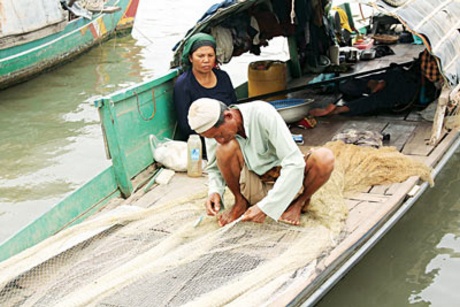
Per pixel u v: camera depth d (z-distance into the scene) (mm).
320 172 3322
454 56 5133
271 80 6305
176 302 2939
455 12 5746
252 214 3240
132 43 12711
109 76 10344
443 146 4855
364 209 3840
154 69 10695
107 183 4234
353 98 6305
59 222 3832
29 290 3178
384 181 4207
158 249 3354
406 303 3869
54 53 10719
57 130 7762
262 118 3203
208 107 3088
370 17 9344
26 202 5770
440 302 3863
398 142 5012
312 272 3111
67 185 6121
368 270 4168
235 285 2961
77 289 3096
